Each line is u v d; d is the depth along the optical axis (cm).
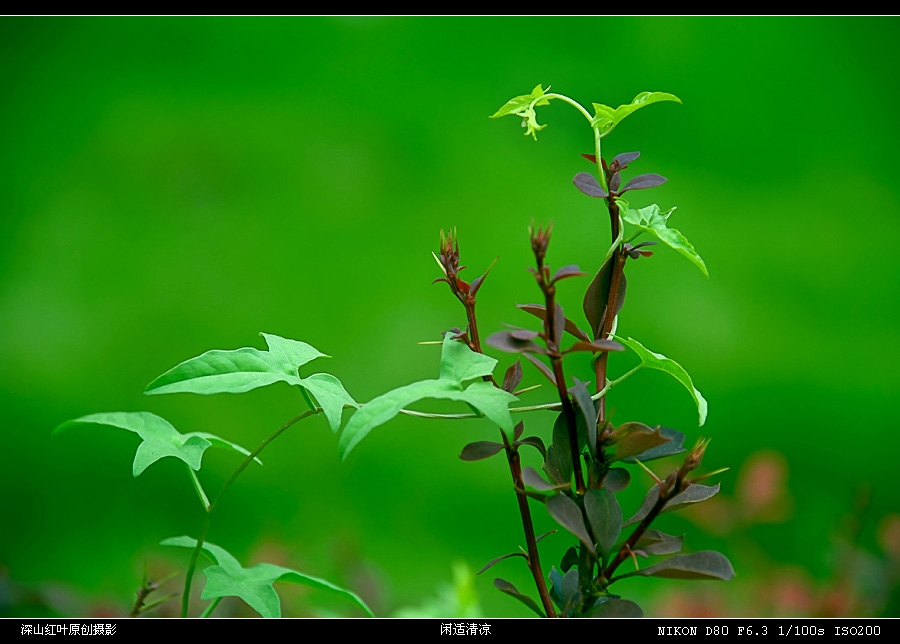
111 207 844
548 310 102
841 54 977
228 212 858
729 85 958
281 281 812
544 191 870
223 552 135
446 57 984
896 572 249
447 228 838
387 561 507
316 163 908
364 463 612
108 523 556
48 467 606
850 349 732
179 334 761
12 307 770
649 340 721
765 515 282
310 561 316
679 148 929
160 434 136
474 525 553
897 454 634
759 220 850
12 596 217
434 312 775
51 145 905
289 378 122
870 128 951
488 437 628
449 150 905
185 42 984
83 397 688
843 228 855
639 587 383
